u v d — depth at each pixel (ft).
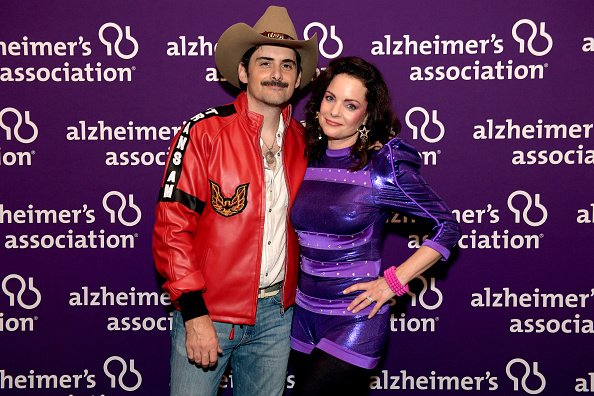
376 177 5.53
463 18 7.50
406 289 5.60
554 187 7.68
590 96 7.54
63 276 7.90
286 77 5.97
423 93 7.61
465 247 7.83
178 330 6.05
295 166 6.11
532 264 7.79
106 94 7.66
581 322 7.84
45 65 7.63
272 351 6.24
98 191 7.79
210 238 5.87
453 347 7.95
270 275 6.06
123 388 8.02
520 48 7.50
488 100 7.59
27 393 8.02
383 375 8.01
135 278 7.91
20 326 7.95
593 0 7.42
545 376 7.91
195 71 7.63
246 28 5.74
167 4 7.55
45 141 7.72
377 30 7.54
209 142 5.83
